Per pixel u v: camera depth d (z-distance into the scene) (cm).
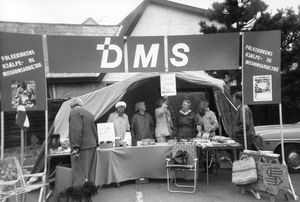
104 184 687
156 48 652
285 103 1176
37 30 1420
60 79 1241
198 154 723
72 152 569
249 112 698
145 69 649
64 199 543
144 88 962
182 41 655
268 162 573
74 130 569
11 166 539
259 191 576
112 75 1287
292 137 800
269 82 619
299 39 1123
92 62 630
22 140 584
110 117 764
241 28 1152
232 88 1212
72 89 1273
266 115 1311
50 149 674
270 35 619
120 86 798
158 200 598
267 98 620
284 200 581
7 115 1154
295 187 667
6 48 563
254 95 625
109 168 686
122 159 705
